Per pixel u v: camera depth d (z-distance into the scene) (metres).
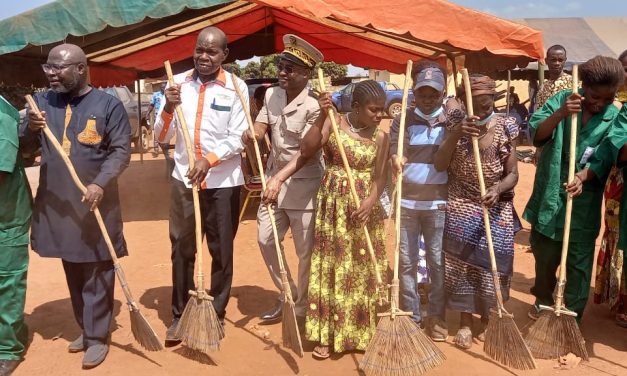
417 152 3.98
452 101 4.11
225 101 4.02
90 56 8.73
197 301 3.76
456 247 3.96
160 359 3.92
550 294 4.43
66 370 3.77
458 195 3.99
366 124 3.71
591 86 3.84
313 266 3.86
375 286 3.85
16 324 3.80
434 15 5.60
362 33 8.38
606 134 3.94
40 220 3.73
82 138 3.66
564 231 3.78
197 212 3.74
